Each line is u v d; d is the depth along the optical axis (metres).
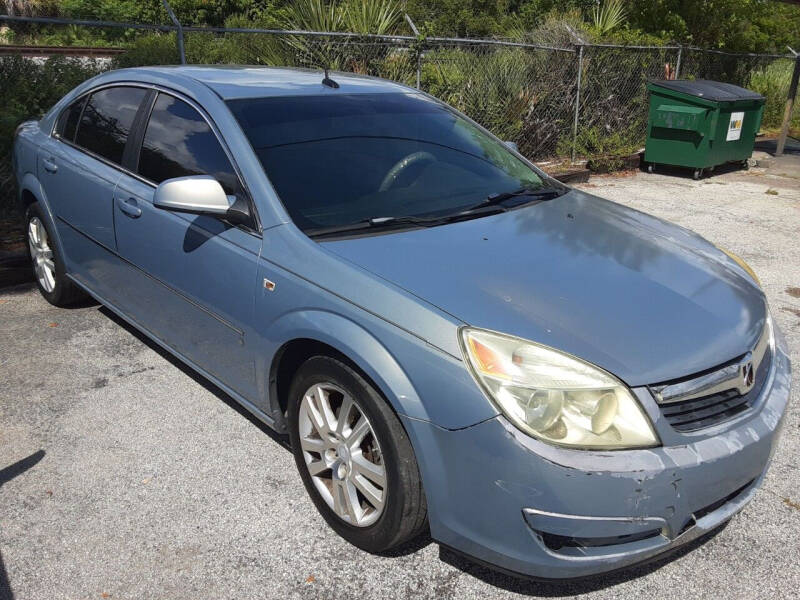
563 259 2.85
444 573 2.63
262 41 8.16
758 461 2.44
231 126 3.23
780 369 2.78
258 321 2.90
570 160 10.66
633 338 2.38
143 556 2.67
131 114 3.87
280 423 3.07
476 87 9.47
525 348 2.27
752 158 12.57
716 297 2.77
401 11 9.10
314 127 3.39
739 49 15.59
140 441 3.40
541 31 11.40
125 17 28.55
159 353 4.29
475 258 2.75
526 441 2.16
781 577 2.64
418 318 2.38
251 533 2.81
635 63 11.69
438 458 2.31
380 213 3.08
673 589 2.58
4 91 6.46
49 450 3.31
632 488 2.16
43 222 4.60
